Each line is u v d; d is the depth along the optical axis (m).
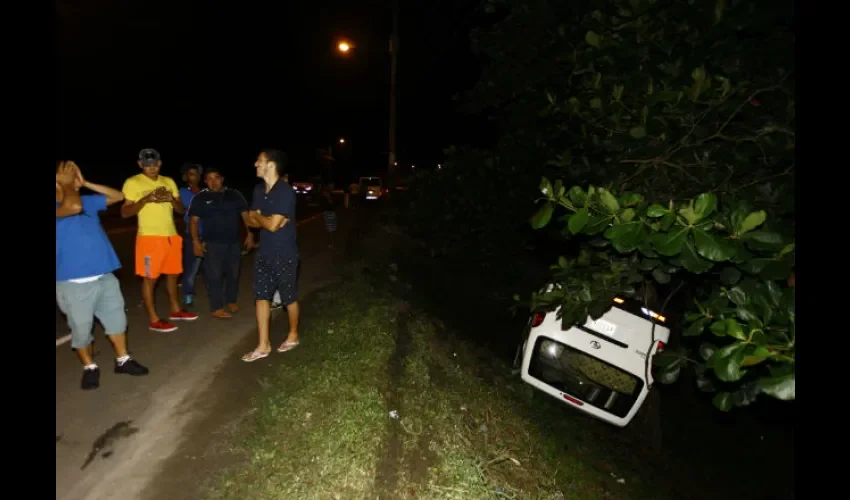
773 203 3.65
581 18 5.70
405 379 5.97
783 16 3.87
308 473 4.23
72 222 5.14
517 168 10.23
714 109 4.03
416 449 4.84
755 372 3.14
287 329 7.50
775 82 4.02
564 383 6.89
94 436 4.72
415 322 8.00
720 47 4.23
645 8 4.08
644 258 4.30
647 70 4.45
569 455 6.43
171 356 6.44
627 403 6.71
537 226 3.45
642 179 4.48
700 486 7.63
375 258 12.55
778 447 9.32
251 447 4.57
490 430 5.96
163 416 5.10
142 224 6.99
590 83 4.65
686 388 9.82
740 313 2.60
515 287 13.23
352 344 6.55
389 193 16.86
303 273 11.45
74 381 5.63
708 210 2.77
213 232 7.67
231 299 8.22
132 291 9.35
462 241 12.49
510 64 6.97
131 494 4.06
